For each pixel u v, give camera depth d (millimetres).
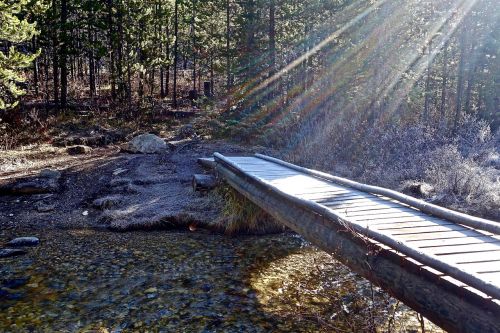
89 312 5301
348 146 13172
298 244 8148
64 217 9828
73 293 5832
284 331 4895
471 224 4418
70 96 30750
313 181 7699
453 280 2945
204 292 5934
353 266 4172
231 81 26000
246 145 16812
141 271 6664
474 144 14195
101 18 27719
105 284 6145
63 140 18703
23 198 11008
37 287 6004
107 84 37344
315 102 17188
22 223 9359
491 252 3625
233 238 8555
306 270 6809
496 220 8914
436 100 28094
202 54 34094
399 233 4277
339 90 18281
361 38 20188
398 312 5305
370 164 12180
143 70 28016
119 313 5285
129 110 26094
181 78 44906
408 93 19844
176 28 33844
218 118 20578
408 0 18547
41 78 34500
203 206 9930
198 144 17000
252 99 21203
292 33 25609
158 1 31453
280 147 15211
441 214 4910
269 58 21984
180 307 5465
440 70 27984
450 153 11867
